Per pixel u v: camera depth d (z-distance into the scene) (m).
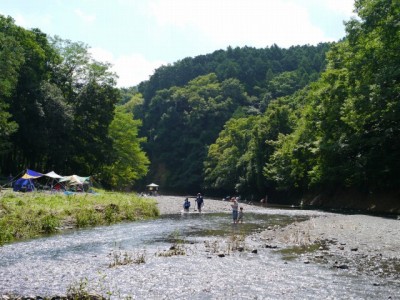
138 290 11.13
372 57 38.81
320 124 49.34
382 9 38.56
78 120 64.81
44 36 65.38
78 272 13.34
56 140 58.03
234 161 94.19
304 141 55.44
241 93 152.62
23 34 56.44
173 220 32.41
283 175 62.22
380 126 40.78
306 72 155.12
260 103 143.75
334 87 47.53
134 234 23.36
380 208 41.22
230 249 17.88
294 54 190.88
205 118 140.38
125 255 16.20
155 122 158.38
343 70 47.19
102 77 69.12
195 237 22.31
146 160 86.31
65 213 27.03
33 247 18.41
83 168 69.62
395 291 10.98
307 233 22.53
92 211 28.97
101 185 74.00
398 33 37.12
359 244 18.73
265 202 69.75
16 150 60.97
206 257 15.99
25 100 53.50
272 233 23.25
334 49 51.72
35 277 12.63
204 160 123.44
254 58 189.75
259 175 72.56
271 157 68.38
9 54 44.50
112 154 66.94
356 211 42.06
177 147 142.50
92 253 17.09
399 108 35.50
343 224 26.83
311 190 59.97
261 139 73.81
